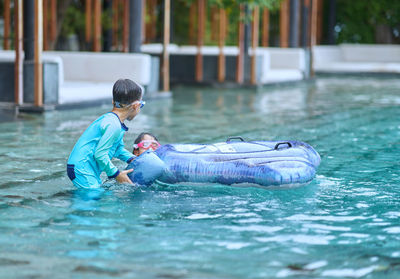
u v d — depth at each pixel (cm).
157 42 2722
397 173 805
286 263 472
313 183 739
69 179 746
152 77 1784
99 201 646
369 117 1422
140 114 1410
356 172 807
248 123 1295
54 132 1111
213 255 488
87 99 1516
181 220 582
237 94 2000
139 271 453
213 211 614
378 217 598
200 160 708
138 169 702
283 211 617
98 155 686
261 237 533
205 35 2803
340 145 1024
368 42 3709
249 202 648
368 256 488
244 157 716
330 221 583
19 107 1358
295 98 1891
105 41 2345
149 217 591
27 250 495
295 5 2659
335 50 3347
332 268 462
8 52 1529
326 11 3641
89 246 506
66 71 1748
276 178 686
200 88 2203
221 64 2270
